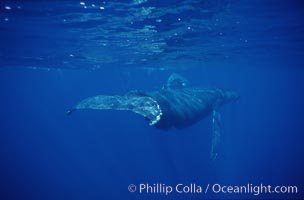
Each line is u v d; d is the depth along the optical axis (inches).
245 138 2246.6
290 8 561.6
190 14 591.8
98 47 949.8
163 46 948.0
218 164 1400.1
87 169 1701.5
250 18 630.5
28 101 5012.3
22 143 2965.1
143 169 1466.5
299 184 1149.1
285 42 909.2
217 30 737.6
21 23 658.2
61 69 1728.6
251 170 1341.0
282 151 1733.5
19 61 1322.6
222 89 816.3
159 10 562.6
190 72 2005.4
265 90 4025.6
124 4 525.7
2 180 1569.9
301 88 3703.3
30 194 1353.3
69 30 722.2
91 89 3801.7
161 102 448.5
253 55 1202.6
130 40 843.4
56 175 1642.5
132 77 2402.8
